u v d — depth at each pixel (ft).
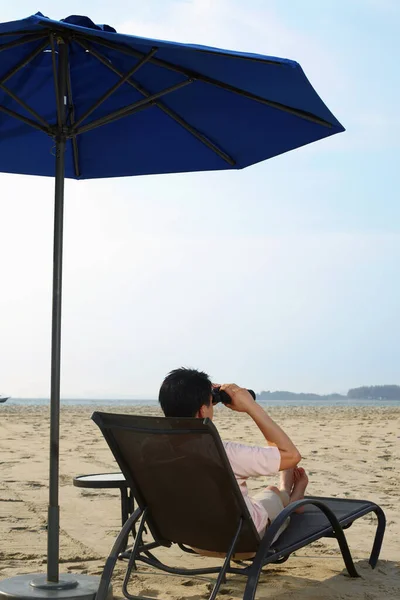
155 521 11.21
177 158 15.11
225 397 10.94
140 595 11.64
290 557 14.32
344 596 11.60
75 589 11.00
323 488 22.22
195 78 11.91
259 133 13.79
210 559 14.21
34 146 14.87
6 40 10.87
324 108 11.84
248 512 10.07
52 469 11.11
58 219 11.28
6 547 14.61
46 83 13.11
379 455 30.76
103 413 10.64
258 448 10.84
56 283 11.10
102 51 12.03
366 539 15.90
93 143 14.90
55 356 10.98
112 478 12.64
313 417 65.77
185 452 10.03
